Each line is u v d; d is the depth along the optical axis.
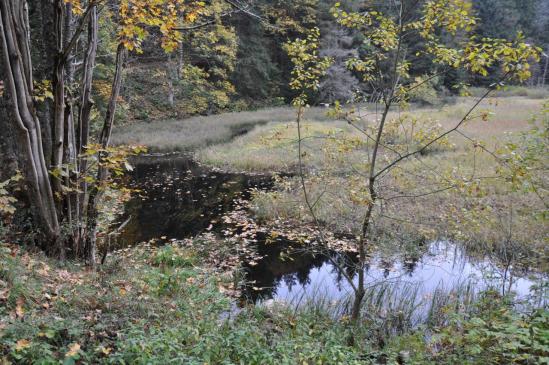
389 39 5.49
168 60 29.38
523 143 6.48
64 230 6.43
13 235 6.00
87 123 6.84
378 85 6.01
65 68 6.62
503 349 4.21
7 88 5.43
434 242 9.48
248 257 9.09
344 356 4.57
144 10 4.72
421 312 6.48
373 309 6.55
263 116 31.58
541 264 8.00
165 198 14.16
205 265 8.35
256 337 4.87
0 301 4.07
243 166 18.17
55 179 6.33
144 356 3.71
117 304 4.85
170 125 27.77
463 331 5.14
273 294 7.32
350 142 6.27
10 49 5.34
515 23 44.00
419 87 6.00
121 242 9.84
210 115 32.75
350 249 9.39
